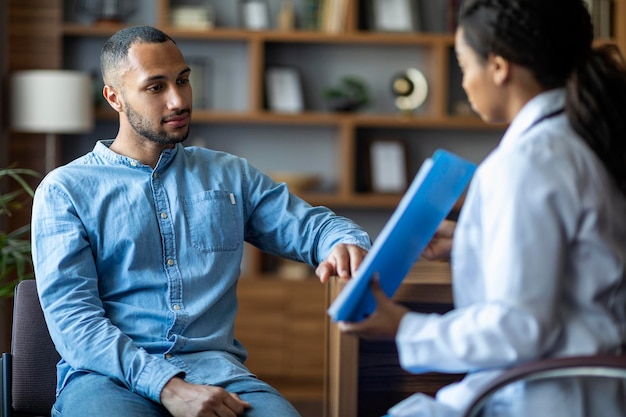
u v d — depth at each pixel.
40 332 2.40
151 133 2.30
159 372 2.06
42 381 2.39
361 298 1.59
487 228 1.49
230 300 2.38
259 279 5.54
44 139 5.44
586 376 1.44
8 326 5.25
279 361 5.55
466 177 1.75
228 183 2.44
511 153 1.50
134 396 2.10
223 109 5.87
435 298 1.95
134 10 5.74
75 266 2.22
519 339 1.42
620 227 1.53
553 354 1.49
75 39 5.73
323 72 5.93
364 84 5.95
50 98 5.11
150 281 2.27
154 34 2.36
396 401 2.13
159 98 2.30
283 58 5.91
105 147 2.38
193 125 5.88
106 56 2.37
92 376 2.17
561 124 1.55
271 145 5.96
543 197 1.46
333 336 2.19
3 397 2.35
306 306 5.55
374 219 6.01
